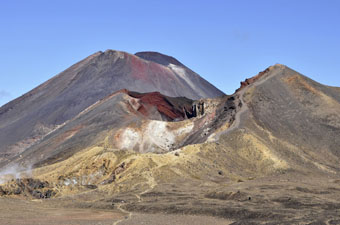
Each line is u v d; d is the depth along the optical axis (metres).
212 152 184.50
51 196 153.88
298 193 135.50
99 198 145.88
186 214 118.56
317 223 97.94
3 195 148.12
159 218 114.06
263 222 103.62
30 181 156.38
